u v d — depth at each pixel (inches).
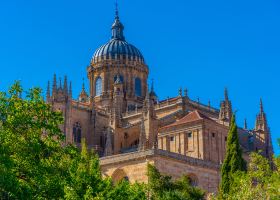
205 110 4901.6
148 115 4254.4
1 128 1690.5
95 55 5693.9
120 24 5905.5
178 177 3235.7
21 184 1576.0
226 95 4365.2
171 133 4045.3
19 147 1669.5
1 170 1467.8
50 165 1711.4
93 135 4864.7
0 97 1733.5
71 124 4589.1
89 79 5684.1
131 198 1893.5
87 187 1717.5
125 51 5620.1
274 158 2103.8
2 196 1466.5
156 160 3152.1
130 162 3253.0
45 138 1827.0
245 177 2004.2
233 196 1956.2
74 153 1822.1
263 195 1839.3
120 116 5029.5
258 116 4970.5
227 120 4286.4
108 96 5447.8
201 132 3880.4
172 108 4726.9
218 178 3449.8
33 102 1760.6
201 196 2512.3
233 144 2691.9
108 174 3326.8
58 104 4562.0
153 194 2325.3
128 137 4680.1
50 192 1664.6
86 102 5526.6
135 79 5580.7
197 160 3373.5
